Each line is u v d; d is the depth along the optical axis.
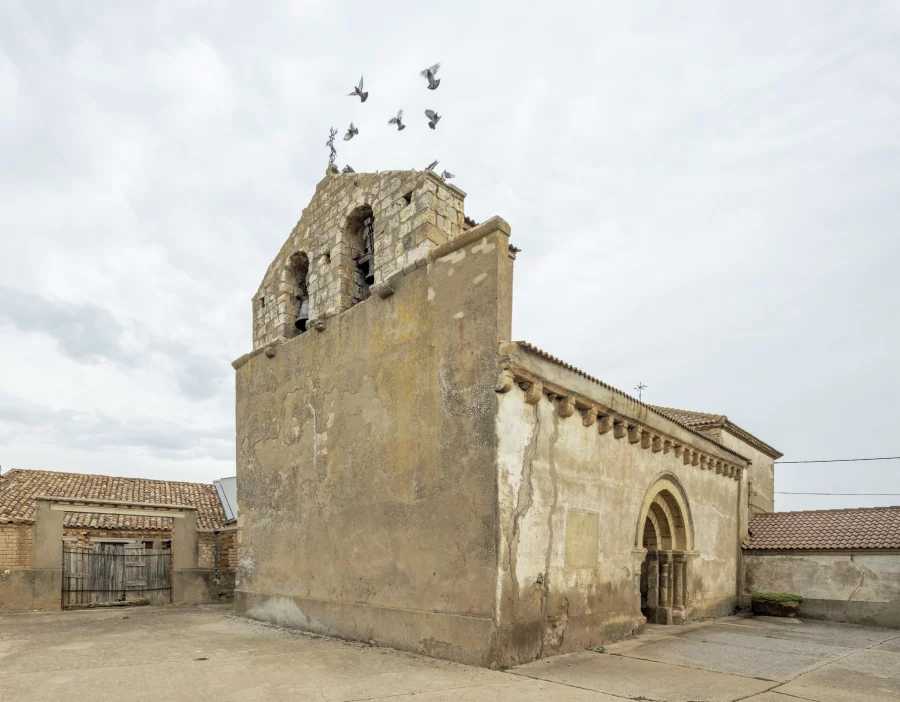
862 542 16.77
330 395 13.40
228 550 20.70
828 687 8.63
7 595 16.45
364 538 11.80
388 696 7.32
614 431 12.62
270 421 15.33
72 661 9.27
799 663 10.33
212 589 19.64
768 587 18.03
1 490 21.52
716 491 17.55
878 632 14.88
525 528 9.93
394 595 10.91
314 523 13.23
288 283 16.06
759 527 19.81
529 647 9.66
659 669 9.50
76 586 17.97
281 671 8.64
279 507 14.48
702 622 15.40
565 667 9.38
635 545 12.93
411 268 11.80
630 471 13.11
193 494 26.91
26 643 11.00
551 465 10.71
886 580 16.12
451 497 10.20
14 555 17.19
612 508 12.28
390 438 11.62
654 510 15.12
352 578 11.93
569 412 11.02
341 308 13.77
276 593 14.06
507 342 10.03
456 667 9.10
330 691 7.53
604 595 11.73
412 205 12.24
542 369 10.48
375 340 12.39
